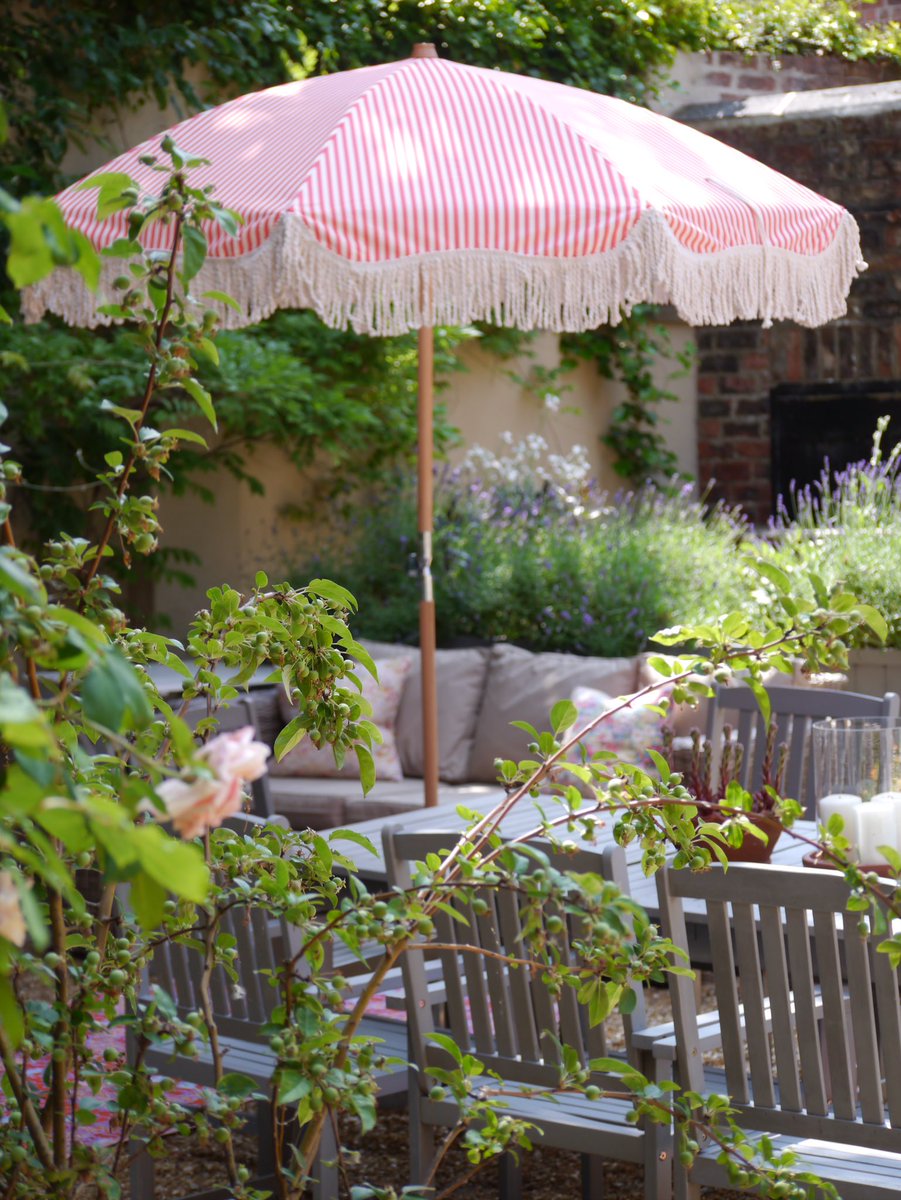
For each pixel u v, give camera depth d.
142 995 3.21
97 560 1.68
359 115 3.95
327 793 6.02
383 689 6.43
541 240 3.68
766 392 8.70
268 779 5.43
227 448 7.73
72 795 1.03
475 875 1.67
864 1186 2.33
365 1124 1.57
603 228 3.69
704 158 4.32
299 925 1.73
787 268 4.19
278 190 3.73
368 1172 3.69
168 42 7.44
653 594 6.83
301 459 7.79
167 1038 1.64
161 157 4.00
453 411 8.55
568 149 3.89
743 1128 2.49
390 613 7.31
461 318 3.82
